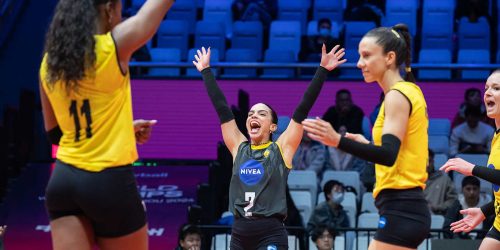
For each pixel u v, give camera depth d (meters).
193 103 15.25
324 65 6.29
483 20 17.42
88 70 3.95
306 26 17.75
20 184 13.34
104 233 4.15
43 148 14.96
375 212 11.27
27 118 14.01
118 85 4.05
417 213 5.05
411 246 5.07
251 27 16.72
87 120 4.04
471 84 15.23
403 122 4.93
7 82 14.31
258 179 6.48
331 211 10.41
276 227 6.45
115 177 4.05
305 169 12.52
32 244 11.99
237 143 6.75
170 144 15.02
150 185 13.22
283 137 6.60
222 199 12.25
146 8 4.05
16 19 14.50
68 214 4.13
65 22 3.97
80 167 4.04
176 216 12.41
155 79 15.44
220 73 15.98
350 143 4.63
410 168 5.04
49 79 4.02
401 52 5.17
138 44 4.05
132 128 4.15
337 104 13.30
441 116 15.05
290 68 15.36
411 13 17.50
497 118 6.47
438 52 15.89
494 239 6.50
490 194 11.74
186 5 17.89
